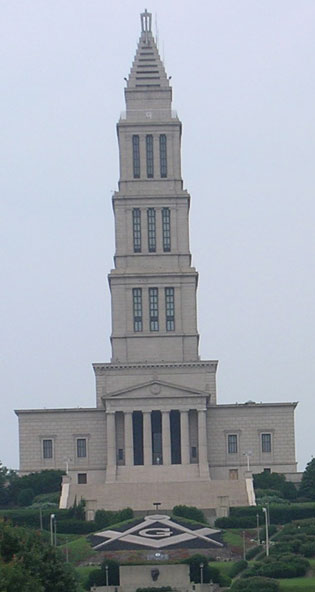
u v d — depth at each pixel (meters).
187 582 185.88
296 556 195.12
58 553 141.38
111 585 185.75
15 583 120.44
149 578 186.25
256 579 179.50
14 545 133.62
